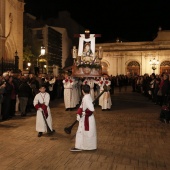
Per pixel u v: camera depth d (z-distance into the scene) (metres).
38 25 39.31
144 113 14.00
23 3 27.67
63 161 6.41
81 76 16.41
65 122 11.27
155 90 17.86
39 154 6.95
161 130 9.91
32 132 9.39
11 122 11.20
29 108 14.02
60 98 21.59
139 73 41.59
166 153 7.14
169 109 11.37
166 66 40.44
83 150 7.28
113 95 25.52
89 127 7.19
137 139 8.58
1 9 21.84
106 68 43.09
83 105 7.21
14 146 7.68
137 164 6.27
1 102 11.40
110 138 8.66
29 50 31.69
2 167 6.00
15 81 12.62
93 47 17.05
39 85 15.48
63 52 43.22
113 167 6.04
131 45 42.22
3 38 21.75
